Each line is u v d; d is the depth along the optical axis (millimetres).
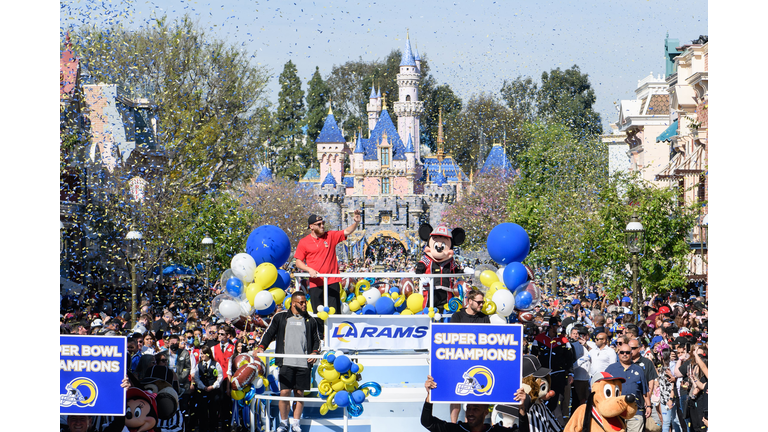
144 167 36219
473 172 133750
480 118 127750
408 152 129125
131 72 43000
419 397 10070
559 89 119375
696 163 39562
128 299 27391
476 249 72438
